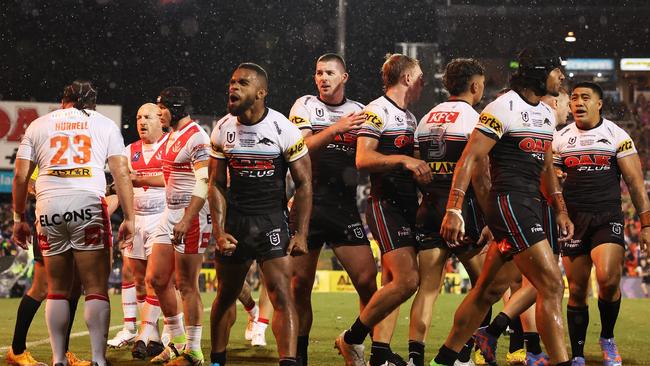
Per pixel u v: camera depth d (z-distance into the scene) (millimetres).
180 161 15438
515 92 12344
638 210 15438
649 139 72375
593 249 15469
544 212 14977
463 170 12047
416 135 14227
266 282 12320
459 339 12727
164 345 16828
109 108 53969
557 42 81562
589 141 15641
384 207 13742
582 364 15523
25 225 13609
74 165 12820
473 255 14086
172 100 15617
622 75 81875
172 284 15820
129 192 13195
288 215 13859
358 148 13805
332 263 47312
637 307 29797
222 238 12133
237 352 17250
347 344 13758
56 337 12859
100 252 12859
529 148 12195
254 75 12047
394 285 13375
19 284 37094
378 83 67688
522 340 15906
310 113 14906
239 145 12125
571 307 15742
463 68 14000
